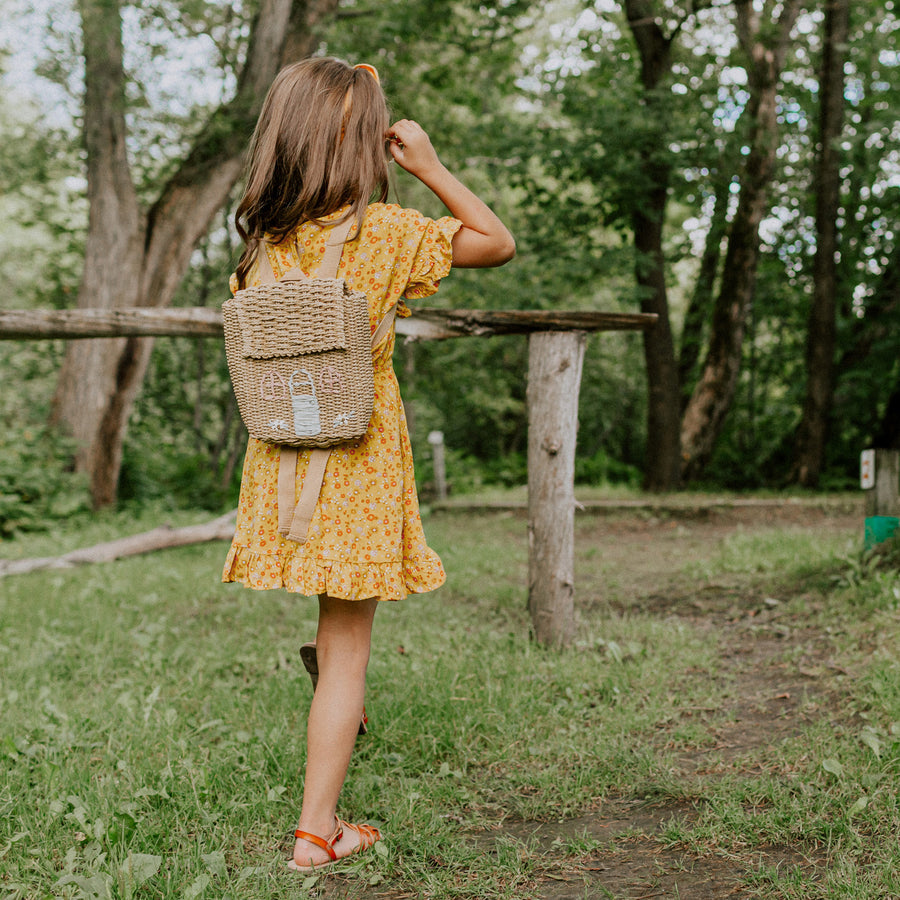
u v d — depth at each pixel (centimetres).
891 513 521
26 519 980
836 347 1441
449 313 385
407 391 1517
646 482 1294
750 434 1569
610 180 1112
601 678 331
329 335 183
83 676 366
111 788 230
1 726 282
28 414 1220
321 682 202
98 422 1128
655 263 1184
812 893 176
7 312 346
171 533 691
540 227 1183
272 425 189
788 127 1395
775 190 1373
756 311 1498
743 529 877
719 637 410
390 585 190
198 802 221
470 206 204
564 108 1130
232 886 186
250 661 374
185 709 312
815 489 1292
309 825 196
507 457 1900
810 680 324
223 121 1102
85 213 1328
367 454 193
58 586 566
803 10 1269
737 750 266
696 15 1179
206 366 1594
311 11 1125
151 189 1230
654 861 199
